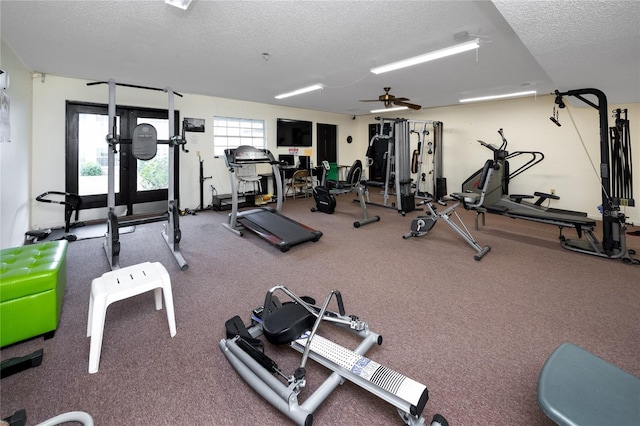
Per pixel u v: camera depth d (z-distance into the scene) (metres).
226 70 4.27
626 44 2.32
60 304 2.23
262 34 2.99
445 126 7.62
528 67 4.09
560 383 1.16
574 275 3.04
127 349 1.89
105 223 5.06
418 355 1.84
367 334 1.88
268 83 5.07
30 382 1.61
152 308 2.39
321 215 5.95
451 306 2.43
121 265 3.25
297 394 1.42
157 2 2.40
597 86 3.62
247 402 1.50
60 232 4.47
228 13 2.56
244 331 1.90
